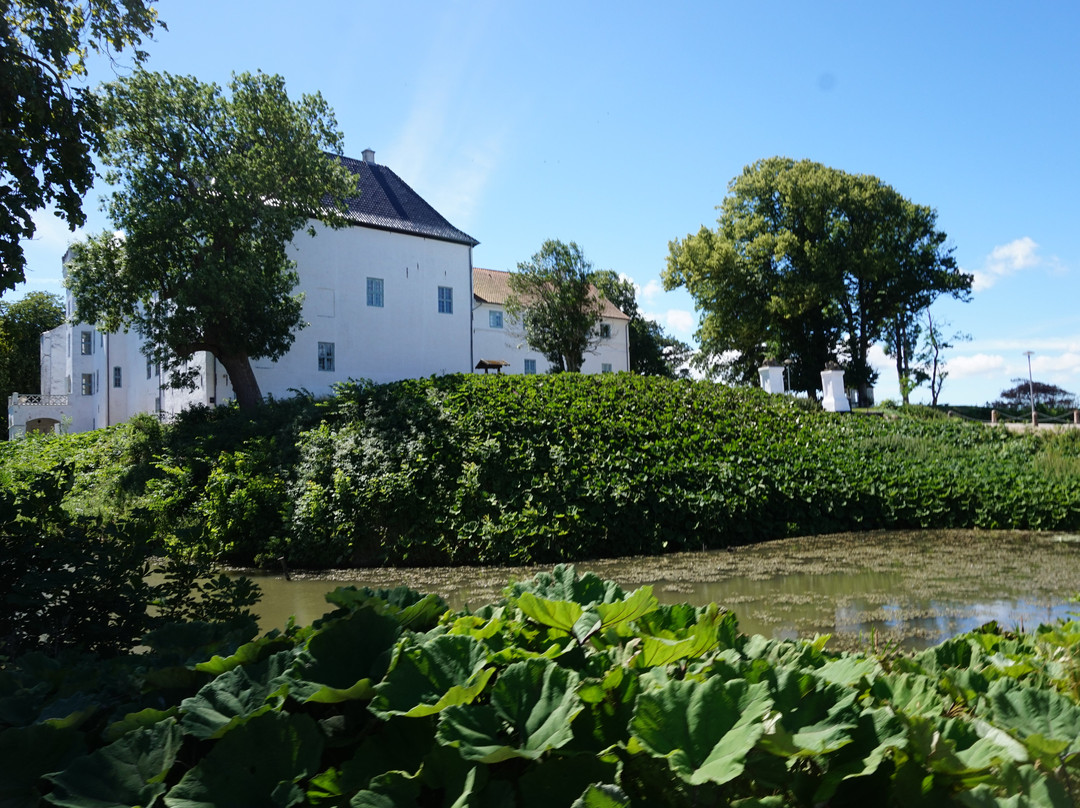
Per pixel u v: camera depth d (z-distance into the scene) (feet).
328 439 52.60
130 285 71.56
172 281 73.20
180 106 73.15
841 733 4.99
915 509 46.70
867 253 115.65
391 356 101.09
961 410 103.81
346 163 108.68
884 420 66.44
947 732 5.49
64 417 129.18
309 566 44.14
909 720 5.26
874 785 4.98
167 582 16.20
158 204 70.28
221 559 46.39
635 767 5.07
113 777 5.35
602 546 42.55
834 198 119.34
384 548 43.96
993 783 4.85
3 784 5.72
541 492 45.21
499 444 48.60
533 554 41.83
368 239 100.12
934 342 138.72
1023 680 7.44
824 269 116.57
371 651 6.70
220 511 46.29
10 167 28.84
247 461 52.01
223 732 5.58
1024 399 118.32
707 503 44.29
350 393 61.41
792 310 117.70
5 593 13.99
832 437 59.36
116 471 68.54
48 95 29.84
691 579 32.91
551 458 47.91
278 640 7.30
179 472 52.54
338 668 6.51
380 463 48.29
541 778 4.93
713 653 7.45
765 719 5.03
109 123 34.14
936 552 37.47
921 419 67.46
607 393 63.00
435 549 43.45
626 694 5.60
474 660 6.14
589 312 112.16
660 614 7.88
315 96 80.64
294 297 83.51
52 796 5.01
